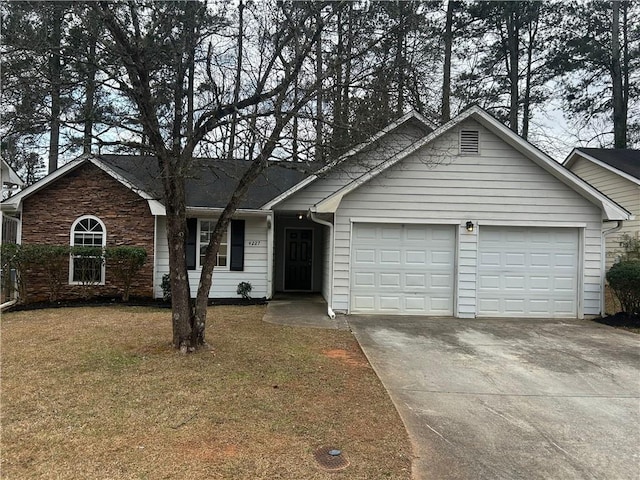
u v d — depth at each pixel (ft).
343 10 24.56
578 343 24.44
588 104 68.74
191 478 9.73
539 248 32.55
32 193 36.55
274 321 28.68
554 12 64.64
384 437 12.26
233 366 17.87
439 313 32.55
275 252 46.62
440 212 32.22
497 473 10.65
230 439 11.68
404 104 32.78
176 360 18.30
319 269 46.98
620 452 11.90
